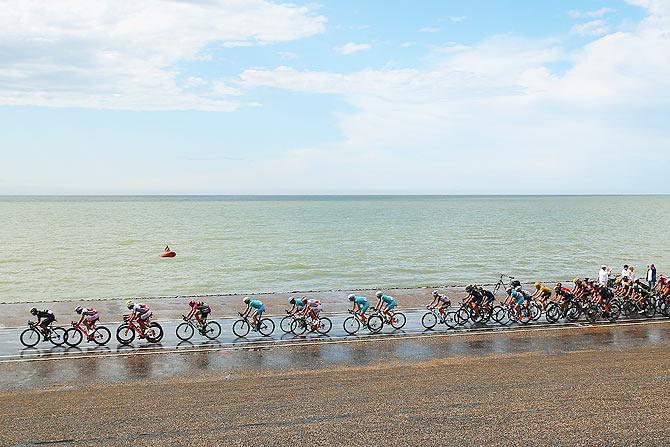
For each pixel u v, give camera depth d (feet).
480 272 151.74
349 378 54.49
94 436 40.96
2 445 39.40
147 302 93.76
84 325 70.13
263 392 50.31
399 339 70.49
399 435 41.27
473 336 72.18
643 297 85.66
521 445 39.86
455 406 46.85
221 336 71.51
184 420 43.91
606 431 42.09
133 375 55.36
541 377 54.60
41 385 52.24
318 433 41.63
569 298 81.51
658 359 61.16
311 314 72.43
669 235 266.57
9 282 134.72
